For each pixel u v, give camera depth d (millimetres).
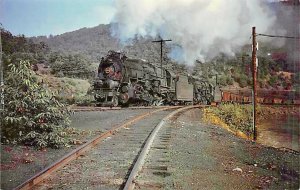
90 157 7723
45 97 9219
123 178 6164
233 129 21266
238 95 56031
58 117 9398
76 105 25719
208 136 13023
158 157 8000
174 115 19766
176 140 10781
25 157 7512
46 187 5562
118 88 25906
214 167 7629
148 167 7012
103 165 7051
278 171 7824
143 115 17766
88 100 28812
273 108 35406
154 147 9156
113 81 25562
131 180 5703
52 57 59250
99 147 8922
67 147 8992
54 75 50188
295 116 21703
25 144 8930
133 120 15133
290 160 9219
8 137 8930
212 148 10188
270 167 8242
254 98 18375
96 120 15031
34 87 9172
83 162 7234
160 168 6980
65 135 9312
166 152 8609
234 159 8867
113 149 8688
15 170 6516
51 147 8891
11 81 9203
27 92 9078
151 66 31578
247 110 33531
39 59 57219
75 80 46469
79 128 12227
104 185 5746
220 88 54531
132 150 8617
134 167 6500
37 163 7133
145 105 29938
